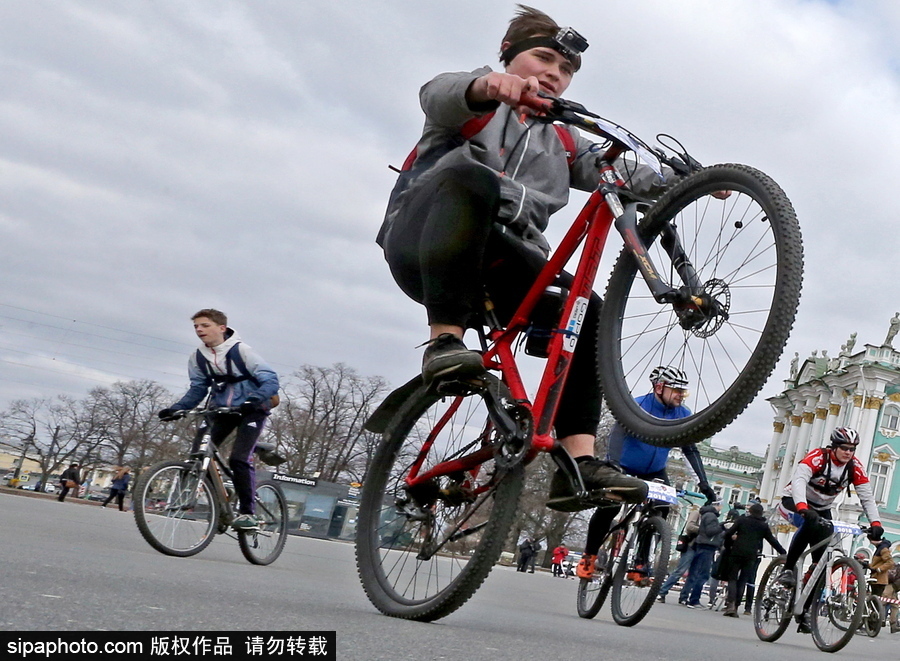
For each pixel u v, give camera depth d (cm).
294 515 3003
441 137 335
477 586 308
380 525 346
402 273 338
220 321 688
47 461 7994
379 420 360
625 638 438
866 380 4972
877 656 713
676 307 295
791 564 718
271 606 281
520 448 310
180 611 228
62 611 200
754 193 284
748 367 274
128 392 7862
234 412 681
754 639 719
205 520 677
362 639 226
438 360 309
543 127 351
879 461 4891
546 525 4925
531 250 331
